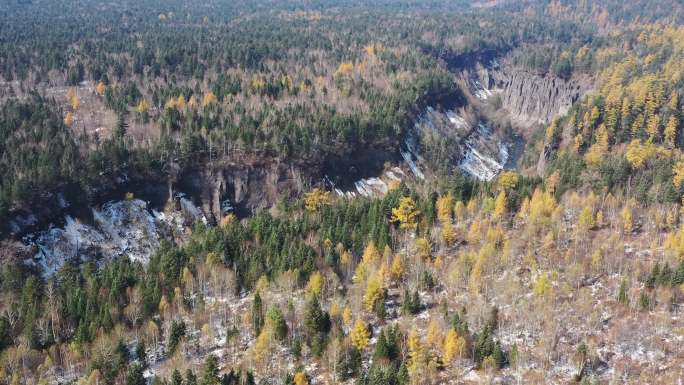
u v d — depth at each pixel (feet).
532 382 282.56
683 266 333.01
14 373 296.10
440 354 301.43
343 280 368.68
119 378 296.10
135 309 336.70
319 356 303.48
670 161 495.00
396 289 357.41
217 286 359.46
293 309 327.67
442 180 512.22
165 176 528.63
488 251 361.92
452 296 346.54
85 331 318.04
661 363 292.40
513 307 328.90
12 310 348.59
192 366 303.27
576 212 422.00
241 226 428.56
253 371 298.56
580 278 353.51
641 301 325.21
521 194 443.32
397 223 420.77
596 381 280.51
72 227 467.11
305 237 406.41
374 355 294.46
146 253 487.61
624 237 393.09
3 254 419.95
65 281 384.68
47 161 479.41
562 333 312.50
